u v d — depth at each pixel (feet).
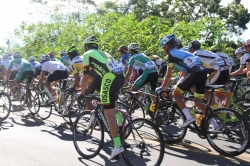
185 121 14.97
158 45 39.88
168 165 12.85
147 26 43.91
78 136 14.28
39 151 14.37
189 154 14.38
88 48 14.24
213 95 16.46
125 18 44.86
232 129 14.21
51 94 21.25
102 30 46.42
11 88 26.78
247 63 21.52
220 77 19.48
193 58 14.80
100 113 13.62
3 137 16.61
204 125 14.79
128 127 12.52
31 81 25.80
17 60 26.22
